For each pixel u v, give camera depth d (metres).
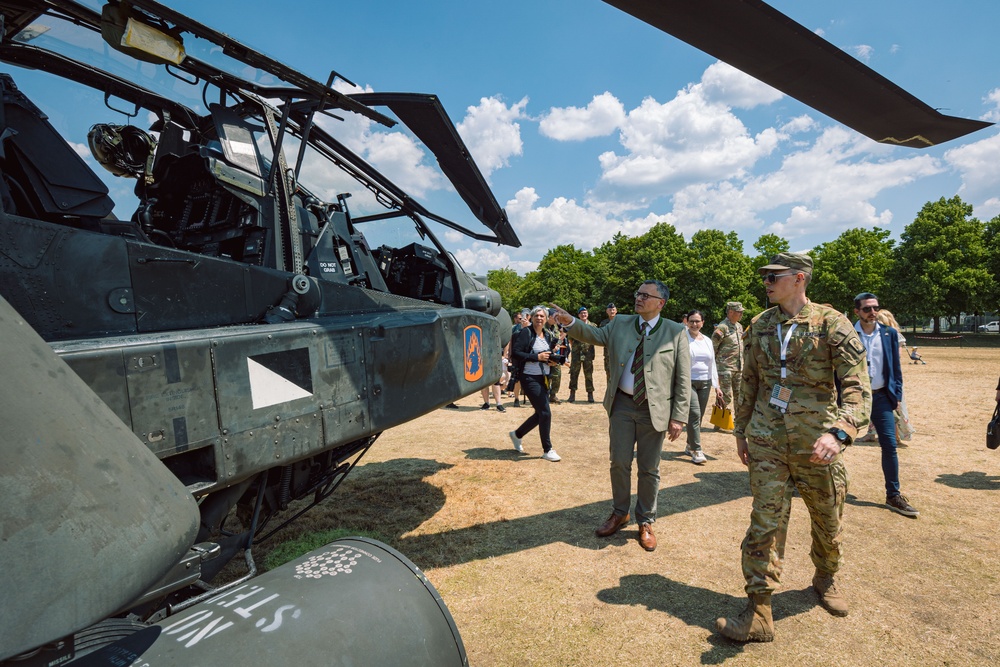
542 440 5.58
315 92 2.72
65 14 2.39
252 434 1.97
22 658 0.78
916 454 5.51
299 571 1.49
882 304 43.81
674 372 3.50
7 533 0.70
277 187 2.85
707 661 2.35
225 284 2.29
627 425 3.56
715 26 1.02
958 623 2.59
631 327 3.60
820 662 2.34
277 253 2.77
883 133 1.42
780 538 2.54
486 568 3.22
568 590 2.96
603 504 4.28
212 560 2.28
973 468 5.02
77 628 0.73
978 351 21.88
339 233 3.40
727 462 5.43
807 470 2.49
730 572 3.16
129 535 0.83
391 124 3.18
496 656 2.40
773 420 2.53
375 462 5.52
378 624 1.34
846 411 2.31
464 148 3.55
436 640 1.42
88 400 0.94
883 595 2.85
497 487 4.70
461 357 3.25
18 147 2.00
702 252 48.91
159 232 2.95
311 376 2.22
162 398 1.69
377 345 2.56
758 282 50.88
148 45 2.07
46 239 1.77
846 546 3.42
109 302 1.90
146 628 1.20
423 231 4.29
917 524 3.75
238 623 1.23
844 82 1.19
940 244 41.41
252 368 1.97
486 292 4.54
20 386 0.82
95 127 2.97
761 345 2.62
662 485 4.71
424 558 3.36
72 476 0.80
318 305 2.72
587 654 2.41
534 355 5.48
